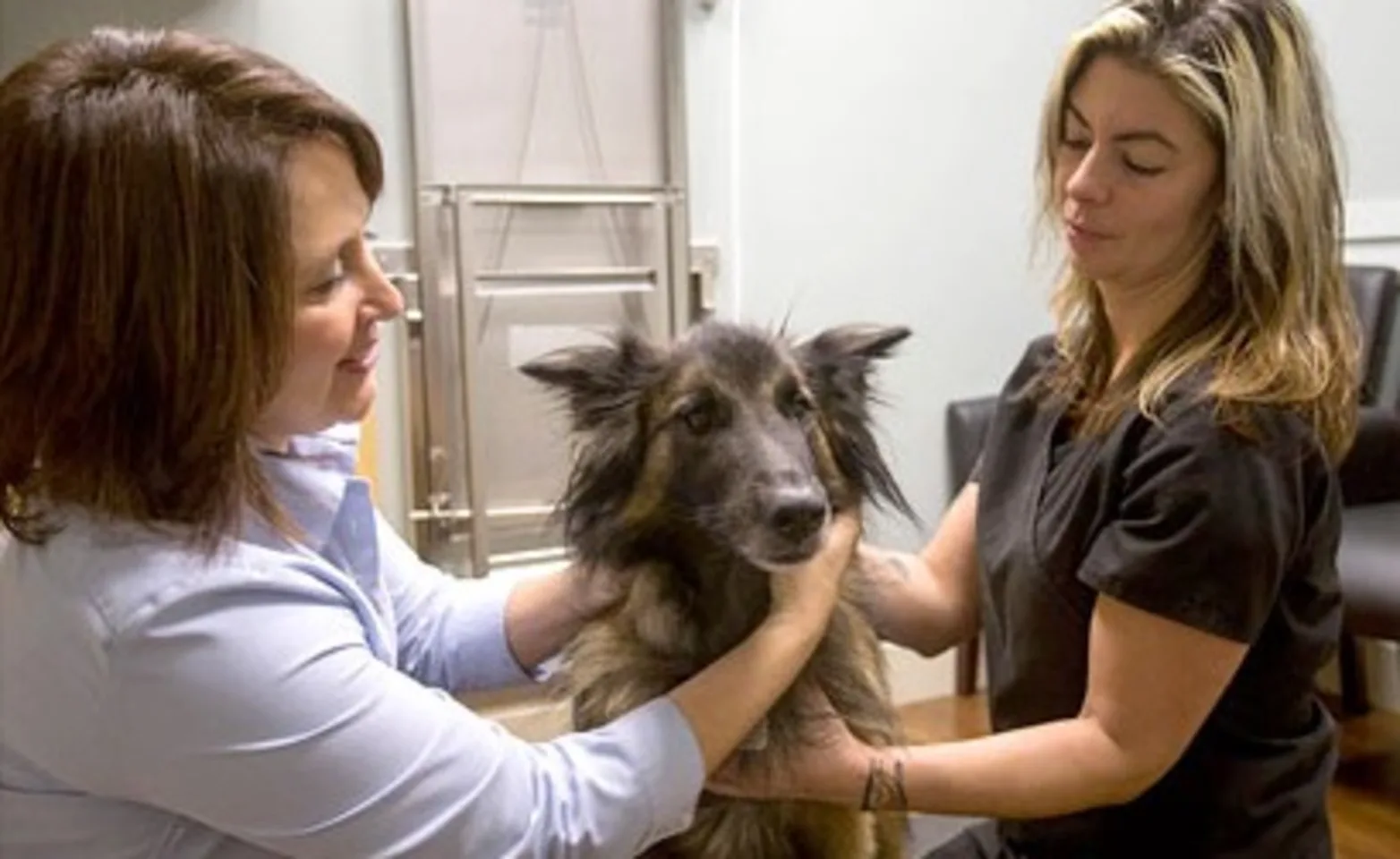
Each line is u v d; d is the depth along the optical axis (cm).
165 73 95
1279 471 126
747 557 141
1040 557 143
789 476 144
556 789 106
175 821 100
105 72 94
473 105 330
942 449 394
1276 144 129
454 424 336
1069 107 142
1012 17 388
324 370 104
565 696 157
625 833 109
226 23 305
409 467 335
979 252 393
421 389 332
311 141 100
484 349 338
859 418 168
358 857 98
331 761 96
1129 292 143
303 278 99
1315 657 140
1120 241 137
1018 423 160
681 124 349
